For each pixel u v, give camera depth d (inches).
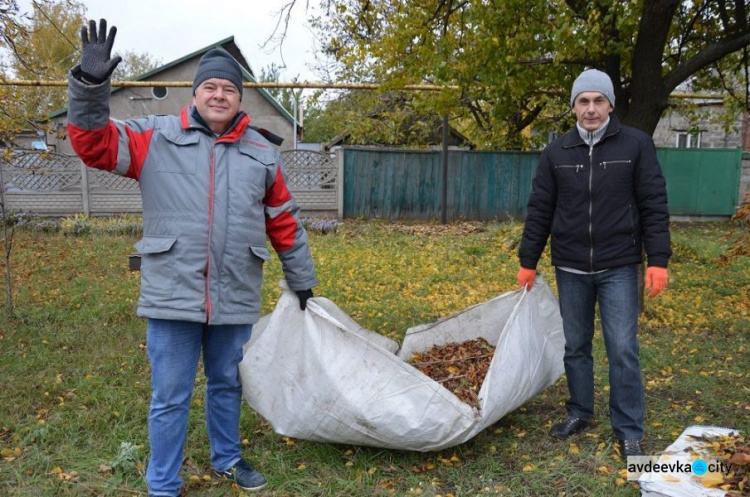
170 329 108.5
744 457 107.7
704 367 193.2
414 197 612.1
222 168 109.0
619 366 130.6
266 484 122.9
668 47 315.3
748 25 262.2
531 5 254.1
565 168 132.9
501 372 130.9
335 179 593.9
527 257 143.3
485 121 605.6
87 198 554.9
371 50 288.4
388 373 123.1
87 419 150.3
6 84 249.1
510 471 128.8
